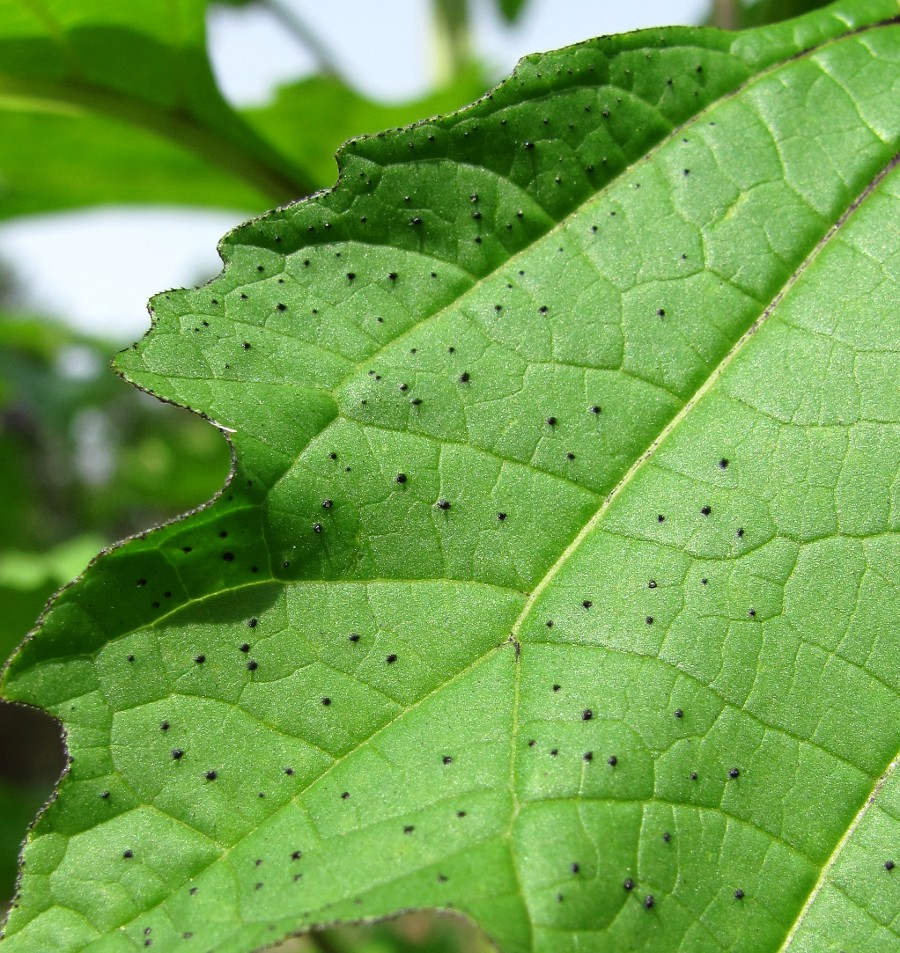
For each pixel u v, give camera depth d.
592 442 0.17
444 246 0.17
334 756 0.16
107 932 0.15
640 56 0.18
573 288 0.17
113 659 0.16
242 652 0.16
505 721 0.16
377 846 0.15
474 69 0.23
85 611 0.16
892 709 0.16
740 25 0.21
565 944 0.15
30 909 0.15
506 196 0.17
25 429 0.48
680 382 0.17
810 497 0.16
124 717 0.16
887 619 0.16
